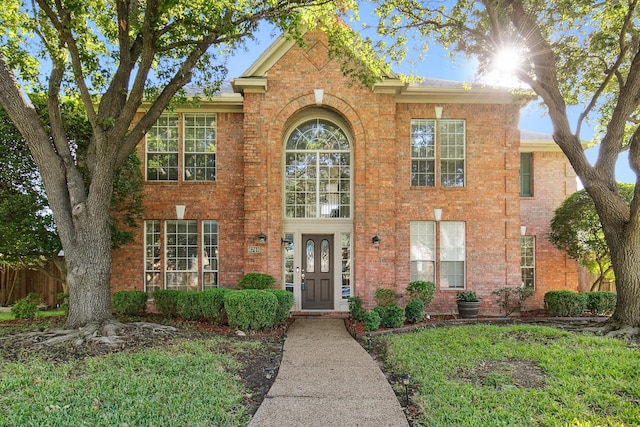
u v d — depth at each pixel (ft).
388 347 25.18
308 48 38.75
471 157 41.37
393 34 33.40
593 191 30.12
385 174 38.55
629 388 16.63
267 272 37.73
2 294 47.83
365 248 38.09
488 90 40.37
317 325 33.91
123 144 27.78
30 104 26.27
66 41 25.13
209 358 20.89
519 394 16.30
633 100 29.43
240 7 27.32
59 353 21.31
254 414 15.06
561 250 46.91
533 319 35.58
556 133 31.48
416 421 14.53
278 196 38.42
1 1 26.53
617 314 29.32
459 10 31.40
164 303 34.37
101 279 26.35
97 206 26.53
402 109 41.42
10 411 13.89
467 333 27.35
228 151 41.83
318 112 41.01
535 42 30.86
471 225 40.98
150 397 15.57
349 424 14.11
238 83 37.65
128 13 26.63
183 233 41.75
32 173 33.58
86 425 13.06
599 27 32.35
